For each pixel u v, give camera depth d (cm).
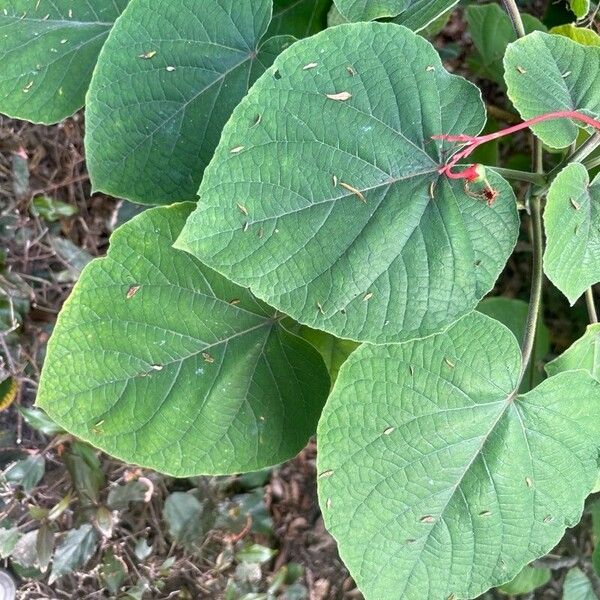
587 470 60
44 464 90
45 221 90
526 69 56
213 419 61
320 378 62
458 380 58
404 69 53
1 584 89
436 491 59
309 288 52
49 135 91
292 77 51
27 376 90
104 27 64
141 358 59
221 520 95
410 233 53
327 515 58
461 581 60
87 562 92
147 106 58
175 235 58
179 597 95
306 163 52
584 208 55
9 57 63
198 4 57
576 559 92
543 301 99
